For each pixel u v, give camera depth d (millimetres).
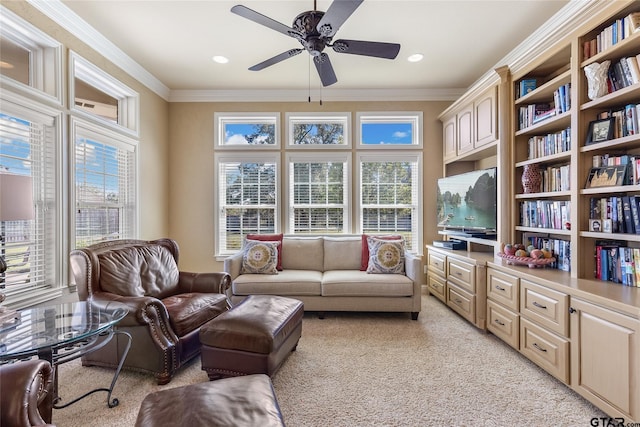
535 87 2734
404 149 4195
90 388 1941
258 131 4309
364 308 3172
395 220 4254
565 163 2578
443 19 2578
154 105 3865
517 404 1781
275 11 2496
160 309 2055
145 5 2406
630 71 1824
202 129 4234
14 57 2275
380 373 2119
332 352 2439
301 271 3604
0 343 1377
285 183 4211
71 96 2564
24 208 1632
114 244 2541
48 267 2395
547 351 2004
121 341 2074
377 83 3947
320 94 4156
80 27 2611
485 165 3793
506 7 2416
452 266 3314
